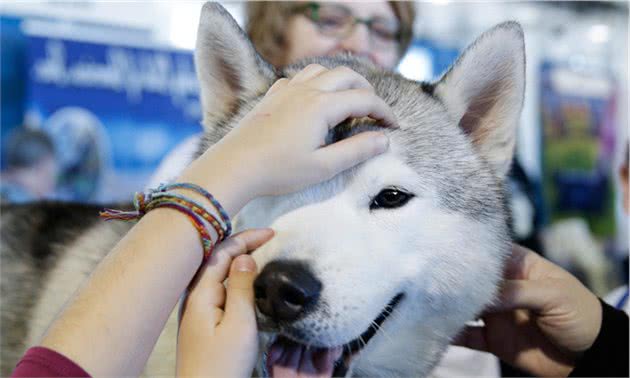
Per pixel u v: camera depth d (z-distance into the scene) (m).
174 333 1.66
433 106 1.77
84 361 0.87
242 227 1.47
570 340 1.78
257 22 2.92
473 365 2.36
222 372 1.03
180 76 4.30
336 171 1.23
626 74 5.16
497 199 1.82
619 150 5.04
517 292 1.77
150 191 1.09
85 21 4.09
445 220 1.62
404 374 1.80
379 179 1.50
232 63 1.85
